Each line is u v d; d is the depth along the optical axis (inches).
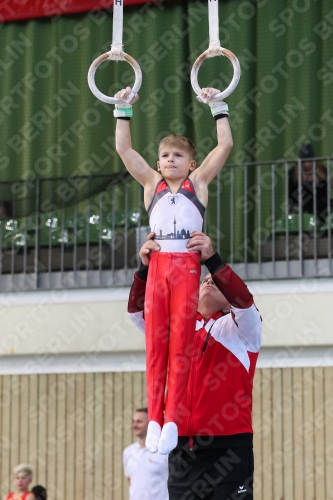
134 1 1123.9
